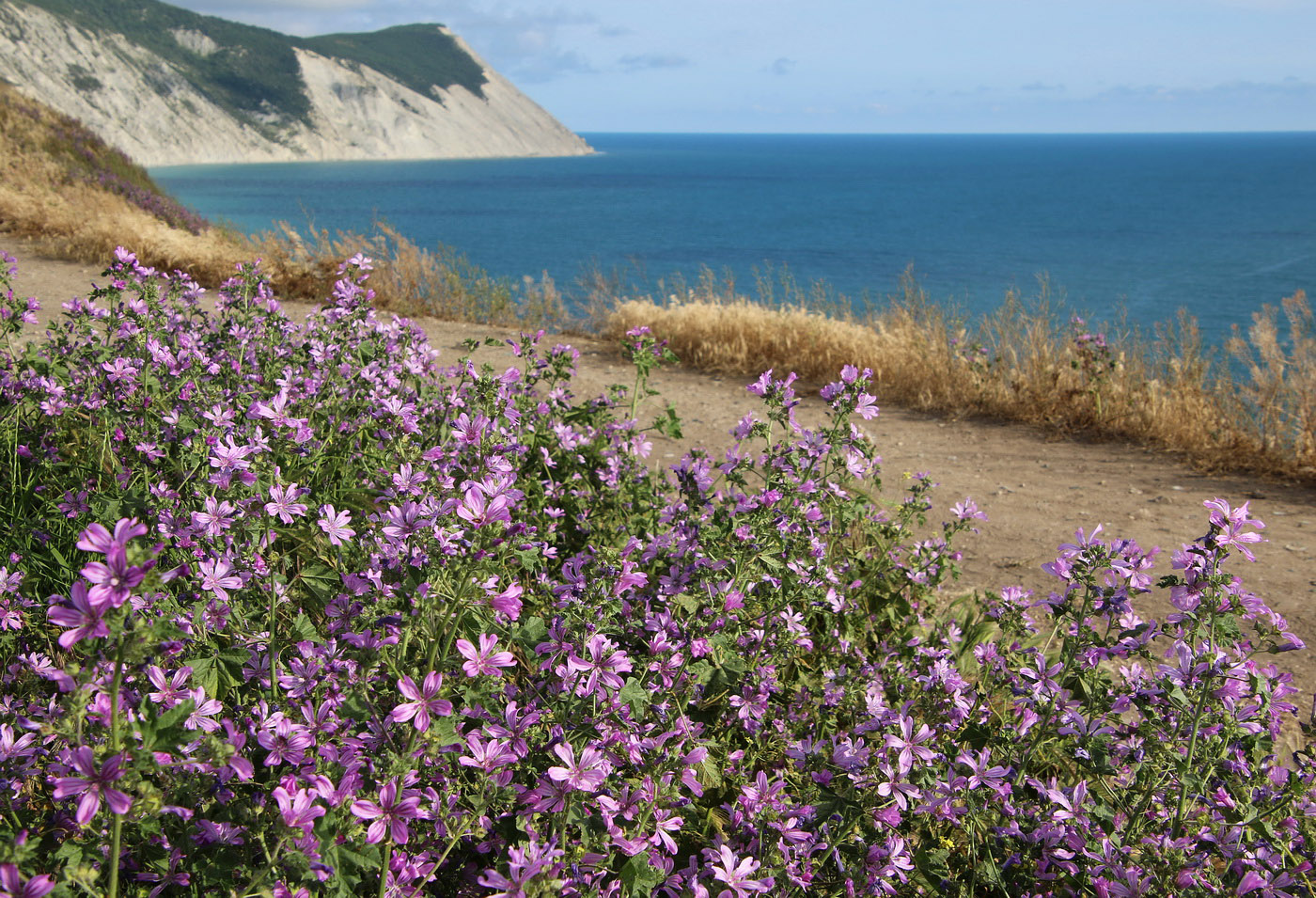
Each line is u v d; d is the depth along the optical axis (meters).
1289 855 2.25
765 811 2.20
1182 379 8.83
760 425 3.37
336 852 1.75
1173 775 2.42
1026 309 10.98
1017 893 2.40
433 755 1.96
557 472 4.78
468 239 75.50
